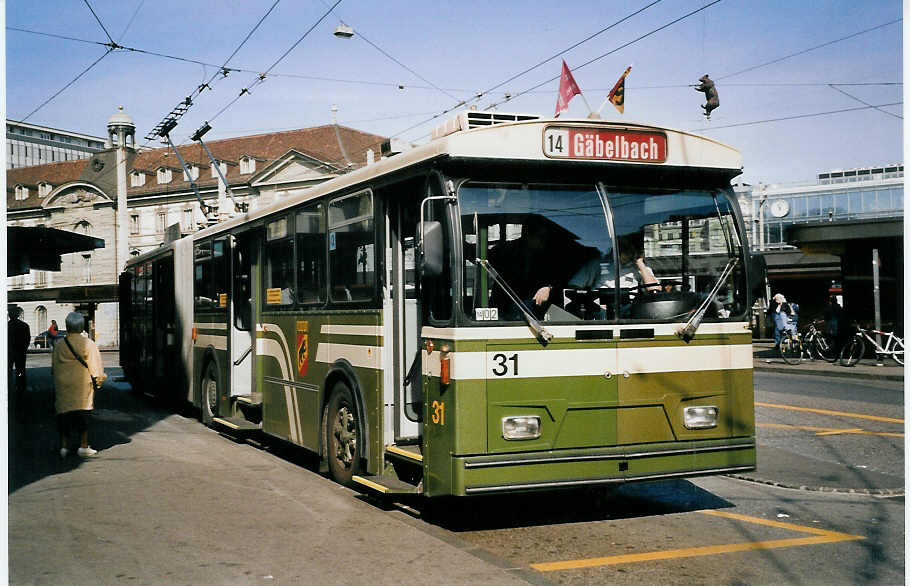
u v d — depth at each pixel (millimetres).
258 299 11031
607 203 6762
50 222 68625
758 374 21156
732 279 7051
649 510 7688
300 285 9570
